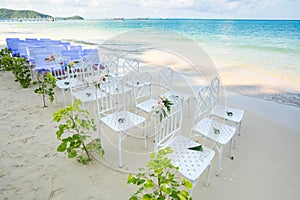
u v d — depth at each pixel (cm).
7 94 416
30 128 289
